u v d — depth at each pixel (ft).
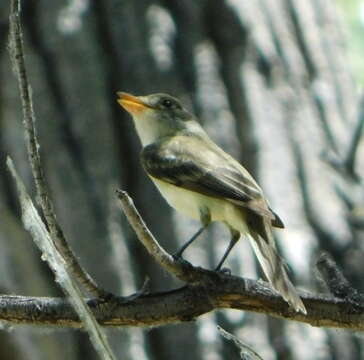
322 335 41.29
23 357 39.88
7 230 42.86
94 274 42.34
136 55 45.34
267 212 29.63
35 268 42.73
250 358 20.86
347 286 24.32
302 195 44.60
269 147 44.70
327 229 44.09
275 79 46.96
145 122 36.42
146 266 43.19
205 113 44.83
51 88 44.52
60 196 43.04
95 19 46.11
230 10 47.01
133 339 40.91
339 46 51.16
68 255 22.11
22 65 20.86
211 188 31.22
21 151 43.75
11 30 20.76
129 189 44.01
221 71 46.16
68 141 43.91
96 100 44.47
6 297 23.21
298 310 23.16
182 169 32.19
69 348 40.78
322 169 45.75
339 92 49.47
